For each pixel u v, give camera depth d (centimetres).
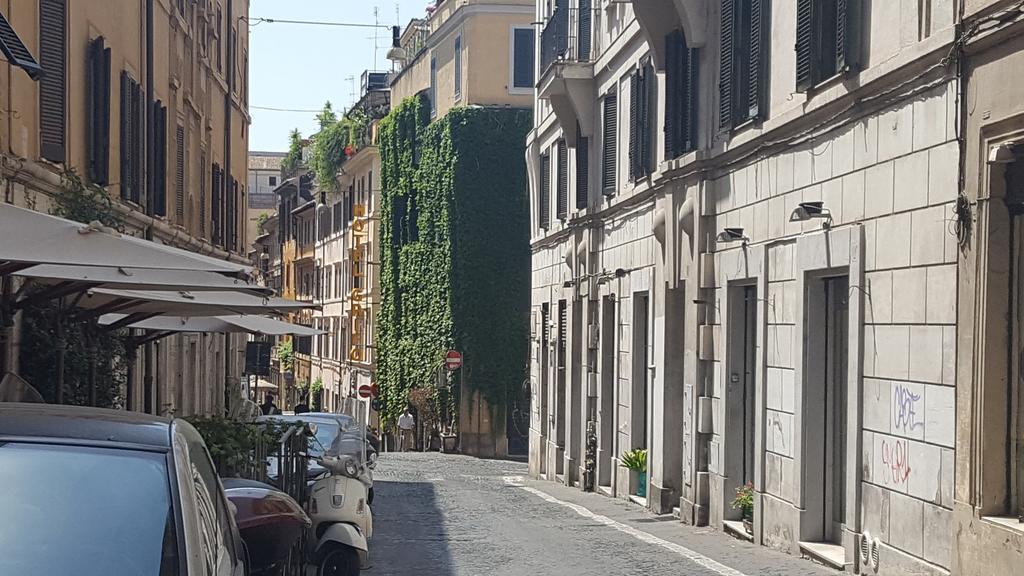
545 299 3241
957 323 980
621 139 2366
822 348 1342
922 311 1053
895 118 1117
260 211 11388
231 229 3394
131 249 809
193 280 946
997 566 899
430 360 4869
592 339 2570
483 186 4653
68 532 415
